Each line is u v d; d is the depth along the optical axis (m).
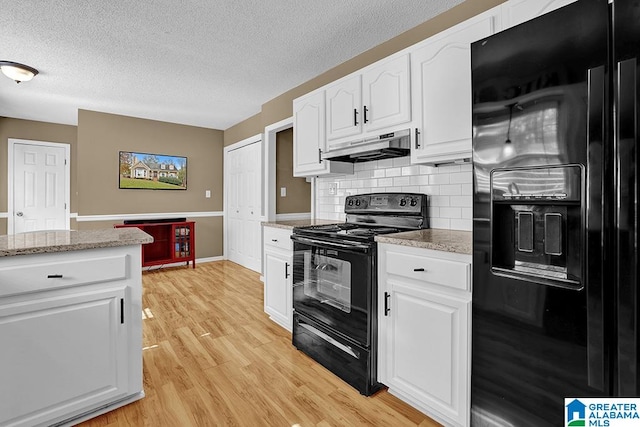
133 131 4.70
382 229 2.18
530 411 1.13
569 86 1.00
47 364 1.38
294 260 2.32
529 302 1.12
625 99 0.90
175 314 2.96
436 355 1.48
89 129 4.37
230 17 2.22
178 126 5.10
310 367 2.06
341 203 2.91
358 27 2.36
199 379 1.90
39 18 2.21
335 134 2.48
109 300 1.54
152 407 1.64
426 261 1.50
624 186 0.90
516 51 1.12
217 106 4.25
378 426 1.51
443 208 2.15
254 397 1.74
